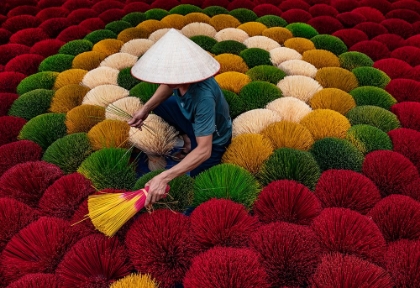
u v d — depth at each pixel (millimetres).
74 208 1975
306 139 2381
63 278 1637
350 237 1726
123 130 2475
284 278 1631
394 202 1895
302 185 1975
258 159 2230
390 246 1734
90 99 2785
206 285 1537
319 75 3107
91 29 4000
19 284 1586
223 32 3721
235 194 1999
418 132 2453
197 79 1687
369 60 3391
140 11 4387
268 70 3104
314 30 3877
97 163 2195
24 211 1935
